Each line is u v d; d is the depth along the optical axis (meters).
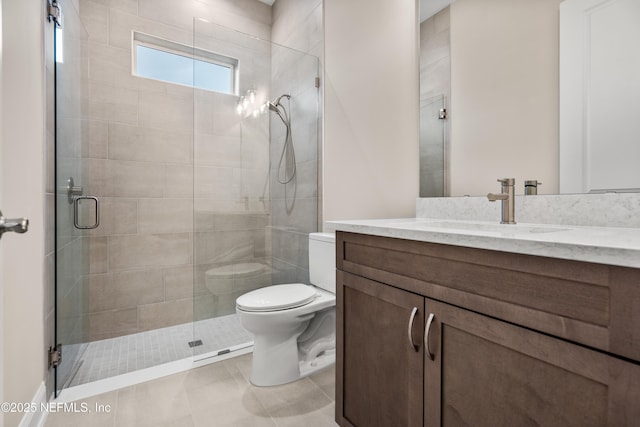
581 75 1.10
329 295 1.81
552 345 0.63
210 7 2.55
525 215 1.24
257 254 2.30
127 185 2.23
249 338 2.09
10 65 1.12
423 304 0.90
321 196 2.18
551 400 0.63
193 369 1.77
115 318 2.19
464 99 1.51
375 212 1.94
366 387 1.12
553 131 1.18
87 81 2.08
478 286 0.76
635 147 0.98
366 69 1.98
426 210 1.64
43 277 1.38
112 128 2.18
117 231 2.20
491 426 0.74
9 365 1.08
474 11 1.46
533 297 0.66
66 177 1.67
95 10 2.13
